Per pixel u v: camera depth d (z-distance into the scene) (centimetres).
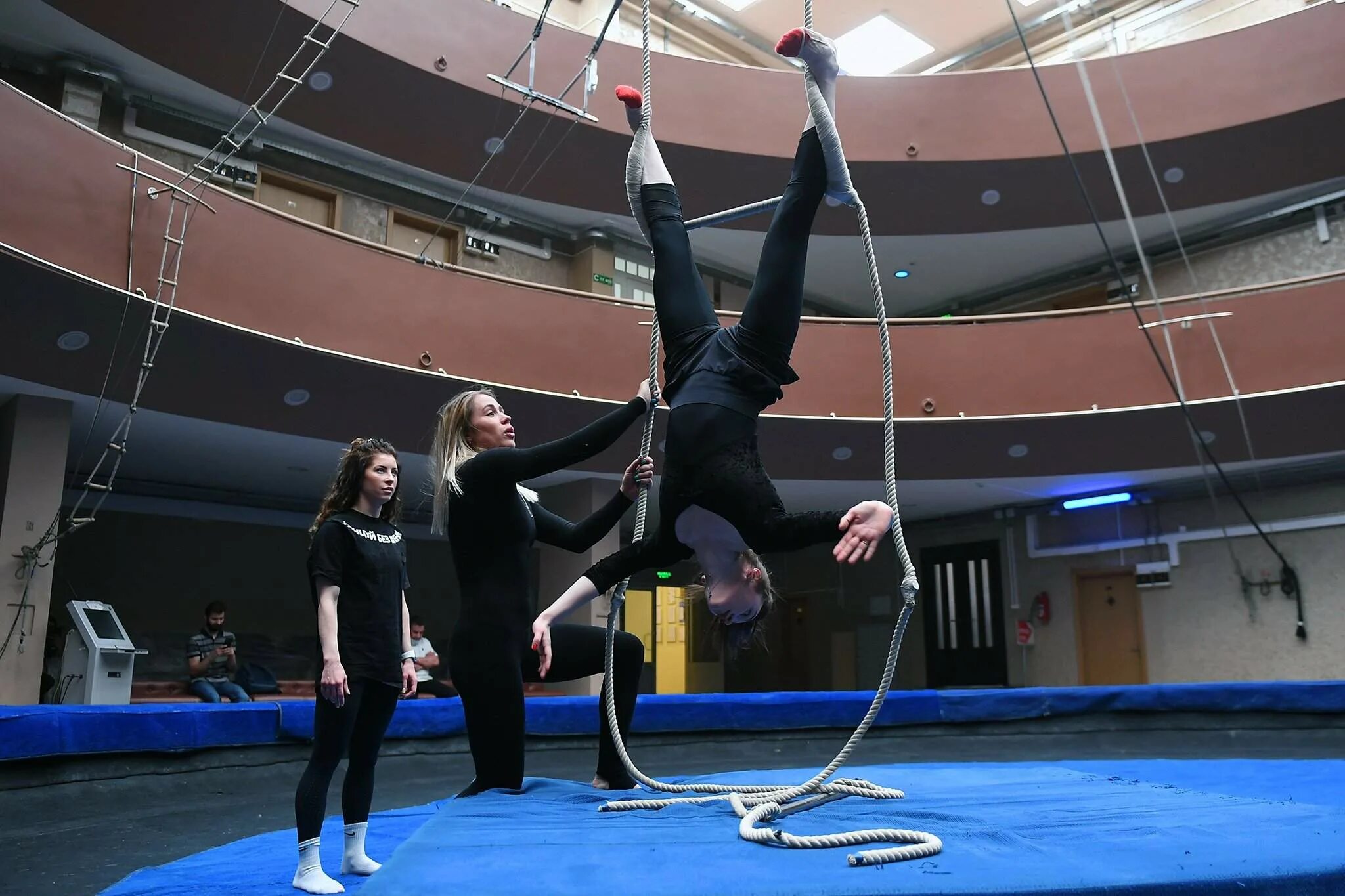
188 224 890
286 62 1084
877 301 289
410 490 1339
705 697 871
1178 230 1447
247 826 527
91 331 850
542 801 307
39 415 908
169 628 1290
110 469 1217
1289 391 1134
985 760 828
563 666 389
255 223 942
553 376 1137
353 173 1280
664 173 344
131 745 633
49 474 905
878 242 1488
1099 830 235
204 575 1332
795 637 1891
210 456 1159
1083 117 1323
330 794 663
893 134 1342
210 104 1151
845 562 246
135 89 1116
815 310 1725
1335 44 1227
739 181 1344
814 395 1235
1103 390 1216
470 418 384
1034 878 175
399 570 346
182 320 873
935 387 1248
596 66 1261
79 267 816
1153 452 1252
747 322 296
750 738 880
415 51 1138
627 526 1373
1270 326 1155
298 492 1377
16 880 387
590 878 178
